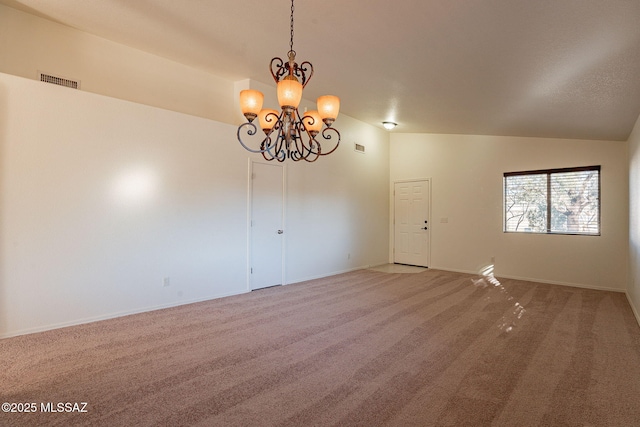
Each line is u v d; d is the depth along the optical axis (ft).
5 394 7.34
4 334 10.34
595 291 17.43
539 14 7.24
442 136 24.13
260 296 16.03
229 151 16.14
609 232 17.75
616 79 9.59
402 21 8.89
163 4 10.44
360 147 23.86
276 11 9.78
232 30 11.75
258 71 16.15
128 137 12.87
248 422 6.42
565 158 19.08
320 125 10.00
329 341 10.50
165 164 13.88
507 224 21.29
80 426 6.25
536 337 10.90
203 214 15.14
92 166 11.98
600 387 7.82
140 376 8.18
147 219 13.37
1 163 10.24
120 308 12.72
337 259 22.16
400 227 26.40
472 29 8.57
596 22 7.05
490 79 11.62
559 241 19.24
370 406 6.98
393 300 15.42
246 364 8.90
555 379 8.18
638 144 13.10
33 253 10.81
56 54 12.60
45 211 11.02
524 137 20.54
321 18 9.61
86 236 11.87
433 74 12.14
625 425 6.42
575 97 11.62
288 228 18.90
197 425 6.32
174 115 14.17
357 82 14.66
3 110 10.27
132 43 13.87
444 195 23.93
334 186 21.85
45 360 8.98
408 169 25.85
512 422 6.48
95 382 7.88
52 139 11.14
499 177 21.49
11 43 11.71
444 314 13.32
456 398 7.31
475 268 22.39
